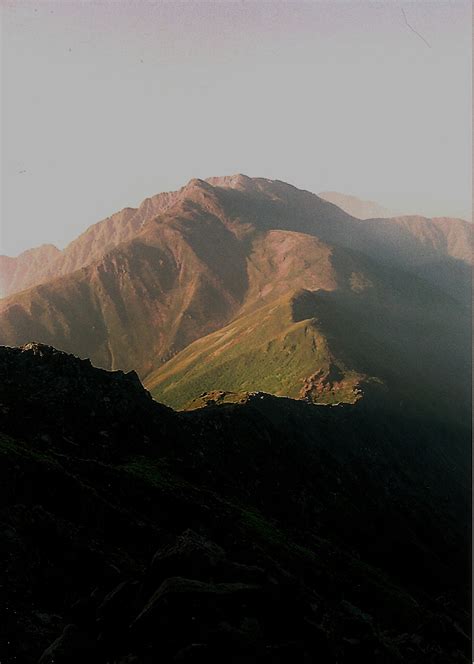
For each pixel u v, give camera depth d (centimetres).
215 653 2223
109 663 2303
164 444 7806
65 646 2427
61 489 4356
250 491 8969
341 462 15200
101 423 7094
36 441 5962
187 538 2825
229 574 2709
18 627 2975
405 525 13000
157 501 5472
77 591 3500
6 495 4034
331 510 10625
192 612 2372
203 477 7719
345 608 4850
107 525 4394
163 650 2258
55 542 3806
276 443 11262
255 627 2411
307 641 2598
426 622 4831
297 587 3391
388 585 7631
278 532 6769
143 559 4203
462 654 4450
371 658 3206
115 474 5459
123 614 2544
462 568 13038
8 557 3434
